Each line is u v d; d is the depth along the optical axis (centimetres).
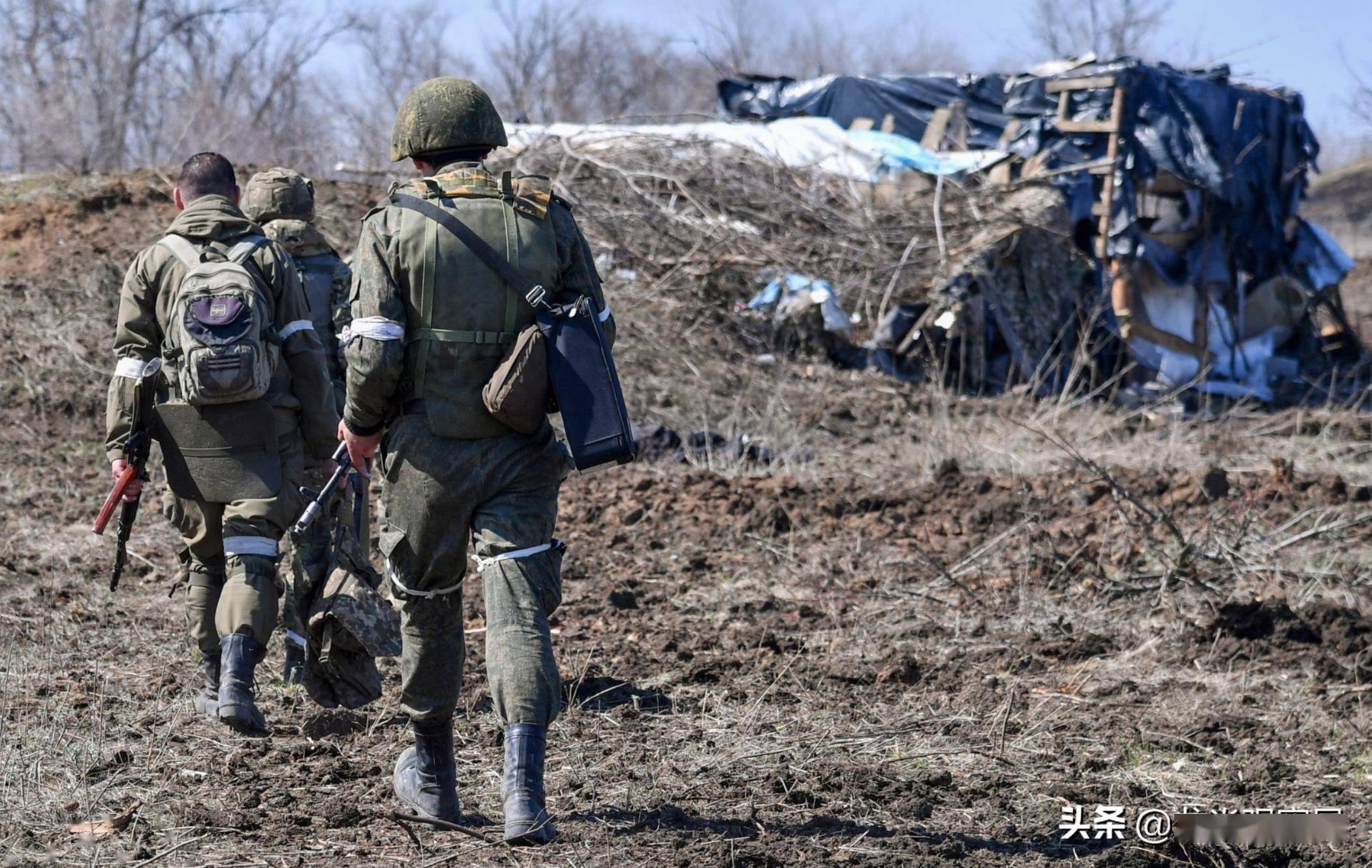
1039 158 3022
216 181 923
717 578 1432
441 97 723
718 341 2556
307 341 893
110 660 1081
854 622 1275
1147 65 3009
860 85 3625
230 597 838
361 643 796
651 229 2717
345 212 2619
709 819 812
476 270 693
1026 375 2731
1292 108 3167
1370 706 1059
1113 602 1348
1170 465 2056
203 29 6259
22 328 2173
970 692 1066
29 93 5075
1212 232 3052
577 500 1716
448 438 697
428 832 771
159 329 901
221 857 735
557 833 767
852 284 2703
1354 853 786
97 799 806
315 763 885
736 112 3816
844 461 2083
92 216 2598
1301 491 1844
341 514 916
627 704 1031
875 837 794
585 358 693
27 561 1366
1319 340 3344
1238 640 1200
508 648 682
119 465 894
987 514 1661
